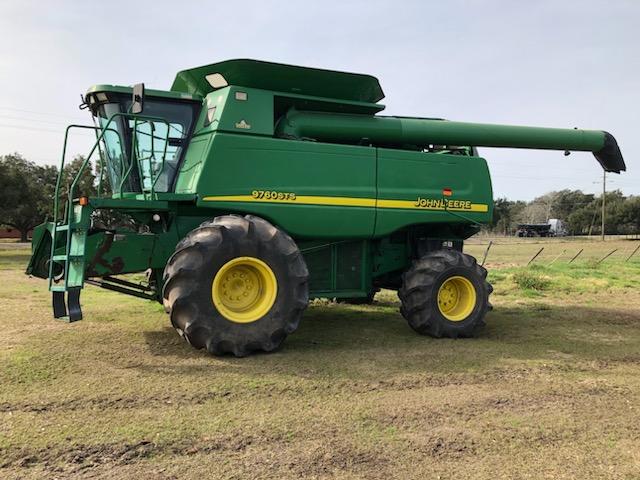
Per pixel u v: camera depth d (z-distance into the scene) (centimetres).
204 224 567
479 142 807
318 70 641
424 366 536
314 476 305
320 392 445
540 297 1106
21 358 520
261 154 620
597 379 509
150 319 741
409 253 782
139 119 624
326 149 657
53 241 573
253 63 612
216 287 542
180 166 648
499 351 612
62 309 579
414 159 716
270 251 564
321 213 650
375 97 722
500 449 347
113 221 684
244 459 323
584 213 8869
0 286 1170
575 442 361
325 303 978
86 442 338
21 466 307
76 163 2916
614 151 915
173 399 419
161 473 303
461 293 709
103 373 480
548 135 850
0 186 3188
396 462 325
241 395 432
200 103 659
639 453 346
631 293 1170
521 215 11069
